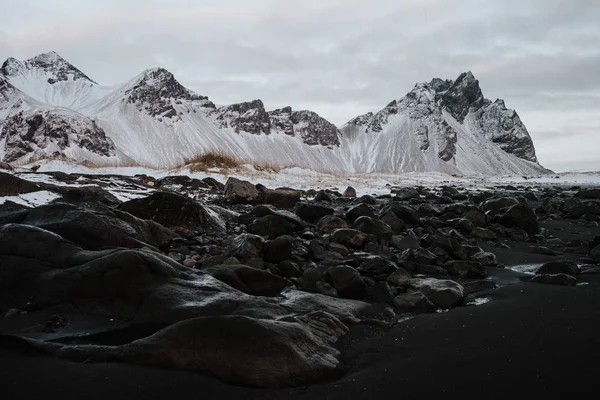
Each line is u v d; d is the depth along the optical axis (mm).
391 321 7461
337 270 8953
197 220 13133
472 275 10320
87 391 4938
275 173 36938
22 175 17375
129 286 7258
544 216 19438
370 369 5625
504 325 7004
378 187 33500
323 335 6477
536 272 10375
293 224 13391
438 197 23234
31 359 5648
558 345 6141
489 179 73125
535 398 4781
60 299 7312
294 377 5281
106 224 9367
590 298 8336
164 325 6707
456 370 5480
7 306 7383
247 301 7152
